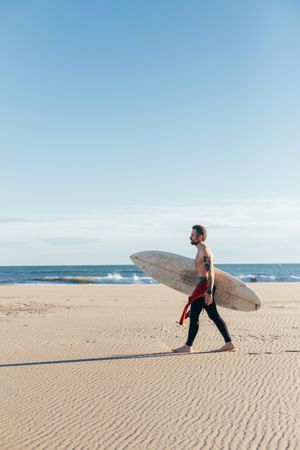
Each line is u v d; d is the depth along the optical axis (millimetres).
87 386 6031
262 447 4141
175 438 4352
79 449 4121
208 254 8023
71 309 16141
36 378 6410
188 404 5316
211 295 7977
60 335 10008
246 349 8391
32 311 15391
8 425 4691
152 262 9664
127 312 15070
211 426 4648
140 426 4652
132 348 8531
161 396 5609
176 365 7129
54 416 4941
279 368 6887
